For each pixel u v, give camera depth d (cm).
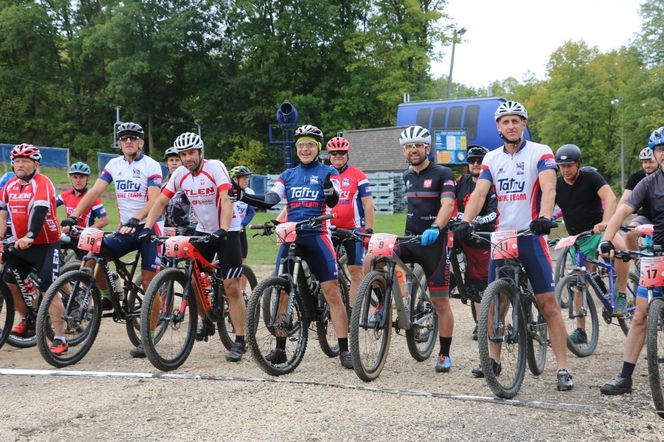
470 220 472
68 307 537
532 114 4981
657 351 419
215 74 4069
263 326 534
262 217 2308
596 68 4462
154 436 368
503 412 411
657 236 457
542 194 458
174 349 545
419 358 560
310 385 470
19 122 4400
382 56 3806
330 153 655
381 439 364
